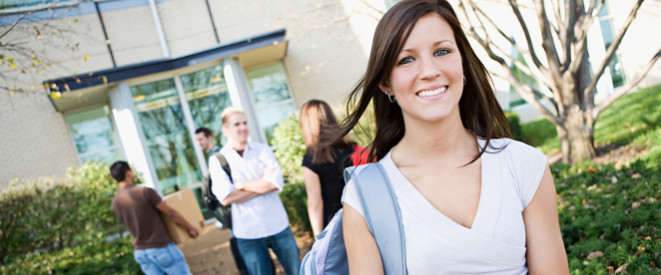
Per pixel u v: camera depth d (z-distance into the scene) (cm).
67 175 897
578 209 368
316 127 303
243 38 945
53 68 887
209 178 377
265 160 374
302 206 574
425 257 110
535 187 115
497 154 117
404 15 112
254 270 356
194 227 435
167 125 960
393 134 142
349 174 122
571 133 575
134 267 547
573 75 557
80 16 936
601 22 960
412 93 114
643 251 259
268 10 1022
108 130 1012
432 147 118
